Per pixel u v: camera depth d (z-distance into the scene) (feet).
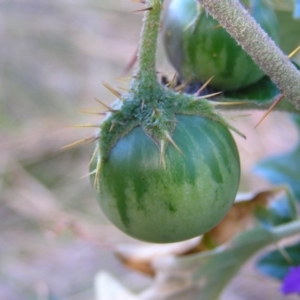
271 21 0.40
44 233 1.25
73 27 1.48
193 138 0.34
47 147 1.37
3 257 1.24
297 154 0.54
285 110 0.40
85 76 1.47
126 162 0.34
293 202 0.48
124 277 1.16
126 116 0.35
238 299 1.01
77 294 1.17
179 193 0.34
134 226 0.35
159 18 0.35
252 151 1.08
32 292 1.18
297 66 0.37
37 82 1.49
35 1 1.52
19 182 1.31
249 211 0.49
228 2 0.32
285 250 0.49
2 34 1.53
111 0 1.45
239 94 0.41
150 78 0.36
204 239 0.51
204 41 0.39
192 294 0.51
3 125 1.41
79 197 1.31
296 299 0.94
